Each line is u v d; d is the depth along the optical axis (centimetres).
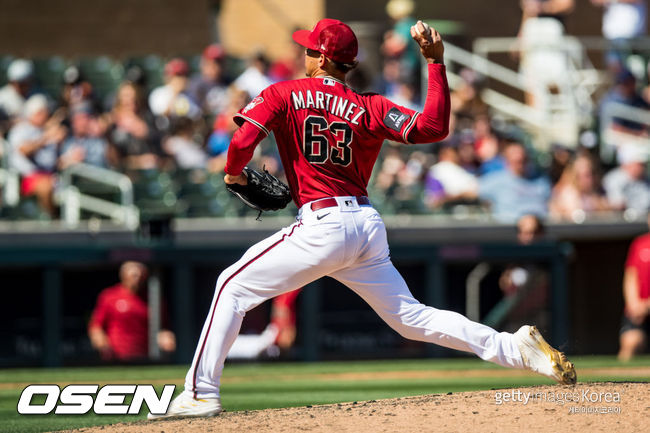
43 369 3384
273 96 1570
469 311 3656
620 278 4128
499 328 3678
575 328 4084
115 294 3425
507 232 3934
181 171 4172
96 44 5550
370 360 3550
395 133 1554
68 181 3997
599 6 5947
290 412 1645
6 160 4103
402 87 4741
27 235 3603
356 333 3544
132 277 3422
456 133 4656
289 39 5506
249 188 1656
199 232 3756
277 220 3931
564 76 5131
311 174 1569
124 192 3984
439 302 3628
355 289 1642
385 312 1652
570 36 5916
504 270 3688
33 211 4025
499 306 3678
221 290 1620
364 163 1591
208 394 1633
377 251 1599
